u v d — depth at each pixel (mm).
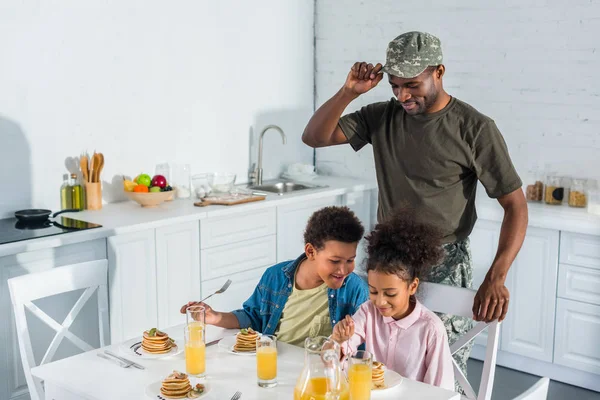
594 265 3562
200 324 1988
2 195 3482
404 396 1840
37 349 3217
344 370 1942
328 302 2293
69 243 3164
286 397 1843
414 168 2705
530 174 4098
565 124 3953
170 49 4082
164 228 3561
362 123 2852
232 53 4402
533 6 3959
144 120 4012
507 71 4094
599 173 3877
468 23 4184
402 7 4430
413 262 2027
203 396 1839
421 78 2529
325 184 4562
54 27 3586
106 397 1833
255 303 2422
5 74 3439
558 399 3576
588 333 3623
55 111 3637
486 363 2295
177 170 4164
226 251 3883
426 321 2105
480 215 3916
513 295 3832
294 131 4867
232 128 4469
